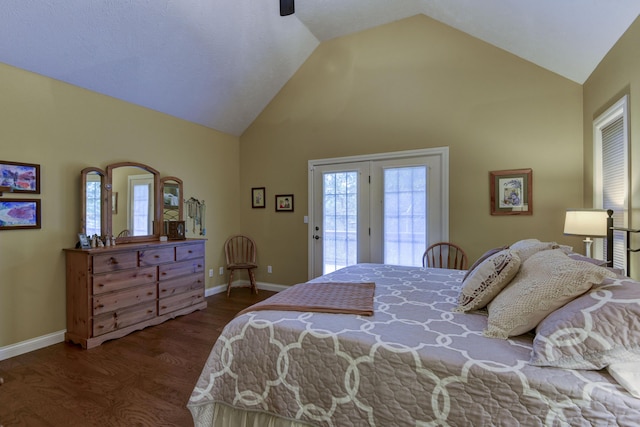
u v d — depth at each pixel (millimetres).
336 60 4297
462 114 3604
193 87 3812
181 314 3641
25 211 2719
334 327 1423
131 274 3121
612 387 966
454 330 1393
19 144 2680
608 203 2637
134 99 3547
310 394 1326
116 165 3377
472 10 3061
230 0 3133
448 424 1087
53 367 2436
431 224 3760
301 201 4586
